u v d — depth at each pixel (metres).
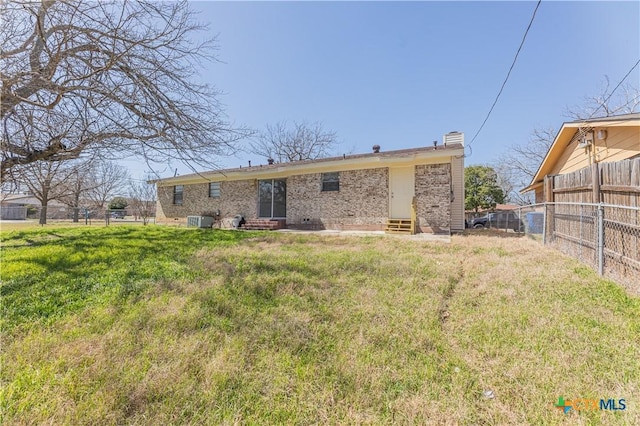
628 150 6.07
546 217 6.68
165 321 2.58
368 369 1.88
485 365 1.91
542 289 3.33
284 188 13.00
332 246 6.70
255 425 1.46
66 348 2.13
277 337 2.29
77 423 1.45
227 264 4.64
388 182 10.46
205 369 1.88
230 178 14.45
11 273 4.06
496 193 22.78
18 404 1.56
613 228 3.89
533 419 1.46
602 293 3.14
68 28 4.64
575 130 8.18
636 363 1.87
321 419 1.49
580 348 2.06
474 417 1.48
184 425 1.46
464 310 2.80
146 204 21.22
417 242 7.27
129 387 1.70
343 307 2.90
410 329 2.42
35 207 26.53
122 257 5.18
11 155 5.25
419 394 1.66
